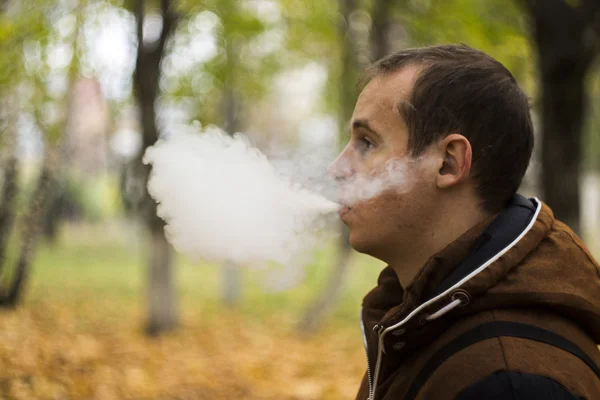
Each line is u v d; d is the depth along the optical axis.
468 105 1.03
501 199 1.07
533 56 6.30
